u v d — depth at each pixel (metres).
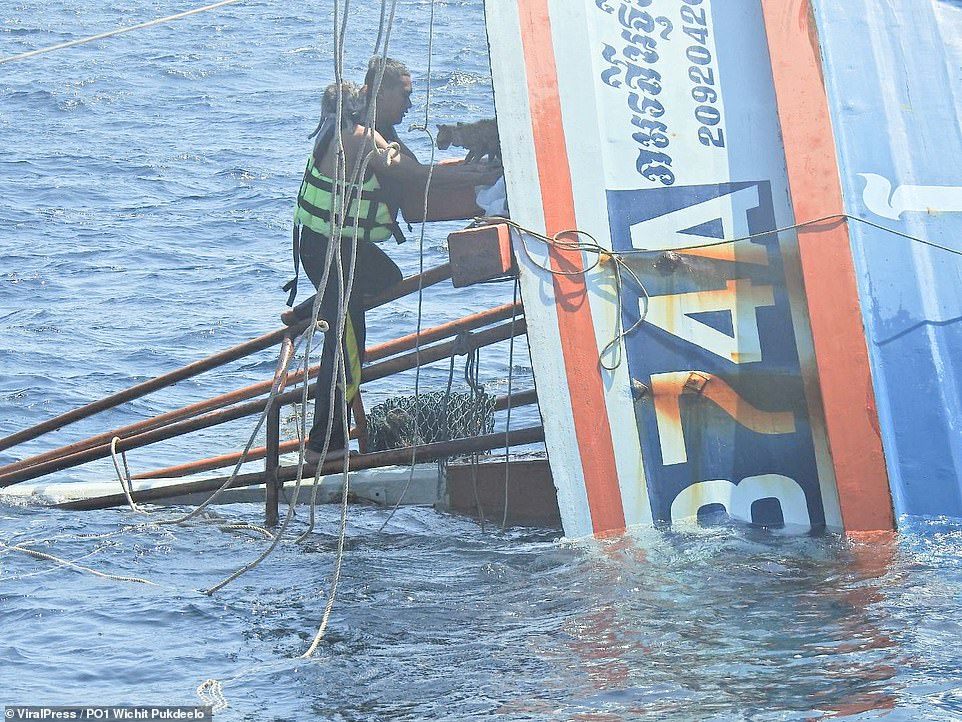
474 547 26.58
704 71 26.16
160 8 180.50
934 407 25.19
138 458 38.84
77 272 66.56
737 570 22.62
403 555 26.05
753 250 25.55
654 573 22.70
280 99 124.62
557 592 22.38
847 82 26.61
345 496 23.19
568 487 24.50
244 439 40.78
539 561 24.53
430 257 65.00
